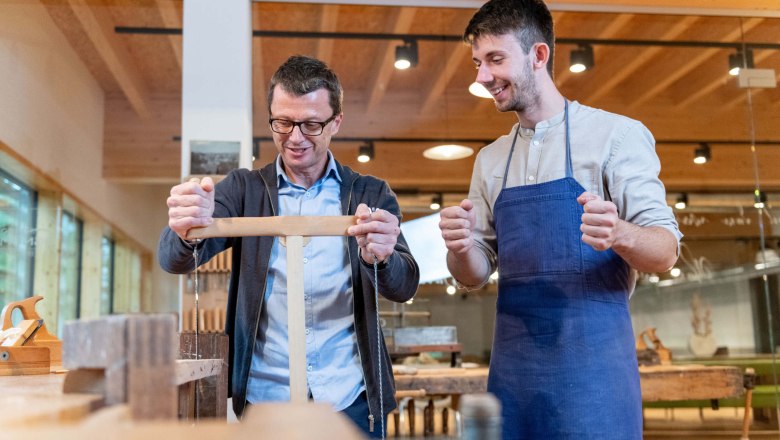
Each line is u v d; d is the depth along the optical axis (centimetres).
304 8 376
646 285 489
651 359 424
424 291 402
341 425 45
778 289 435
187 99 347
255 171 154
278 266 142
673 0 388
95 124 512
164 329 56
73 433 41
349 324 142
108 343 55
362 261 131
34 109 421
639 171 144
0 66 385
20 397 66
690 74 448
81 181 493
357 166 429
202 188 118
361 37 404
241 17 356
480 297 404
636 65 445
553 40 156
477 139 437
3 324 181
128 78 489
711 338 457
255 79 375
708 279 459
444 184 432
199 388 125
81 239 527
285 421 46
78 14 405
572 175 149
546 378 144
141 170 527
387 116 432
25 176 436
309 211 148
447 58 426
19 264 436
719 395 381
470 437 50
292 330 112
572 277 145
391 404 142
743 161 444
